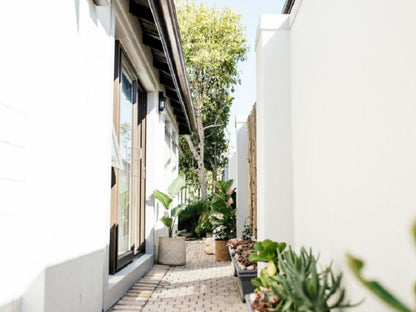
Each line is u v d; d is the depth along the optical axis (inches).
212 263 269.3
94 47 125.3
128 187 203.9
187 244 398.3
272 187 139.4
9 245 83.4
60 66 97.1
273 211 138.5
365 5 69.2
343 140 81.3
